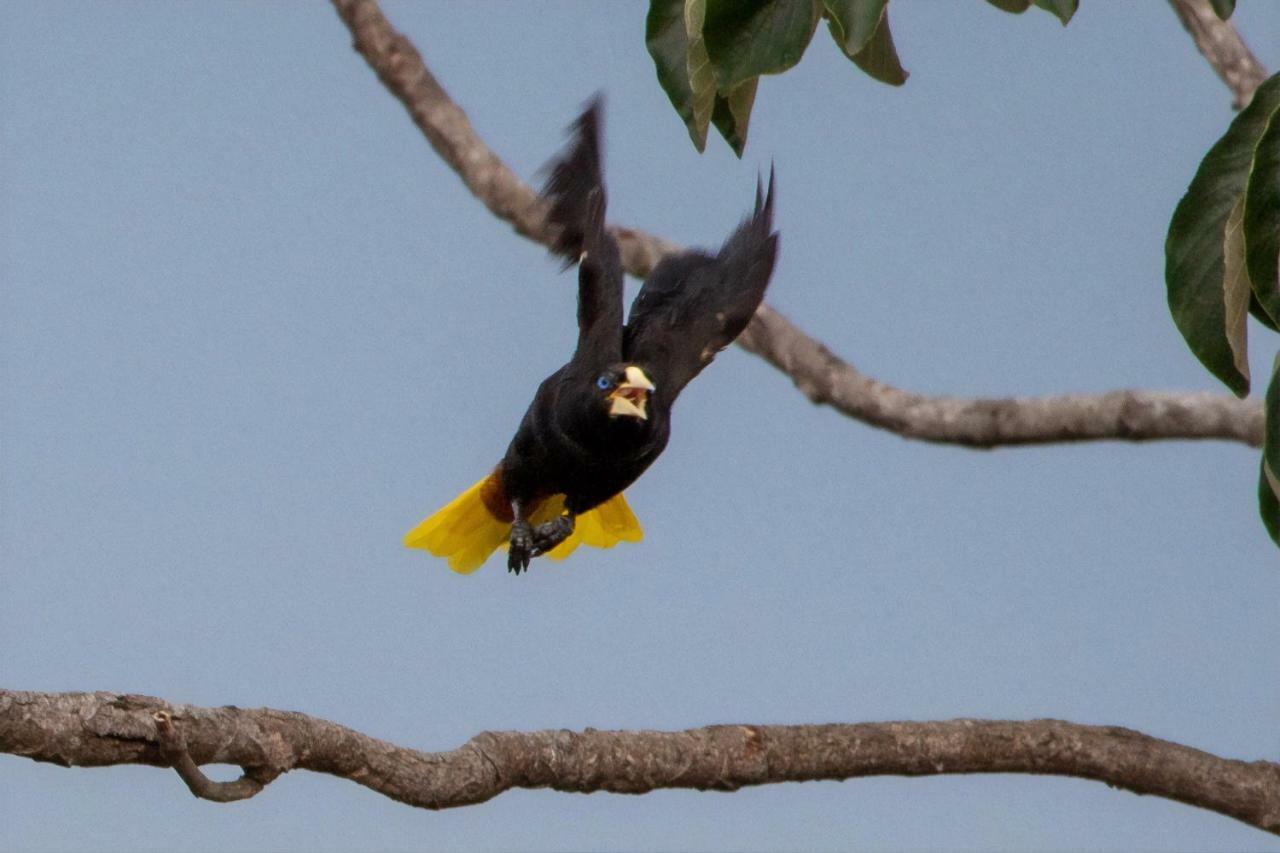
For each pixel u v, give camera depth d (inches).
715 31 297.7
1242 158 341.1
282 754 337.4
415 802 363.6
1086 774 438.0
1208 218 342.6
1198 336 344.8
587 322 416.2
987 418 612.1
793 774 416.8
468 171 602.5
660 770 398.6
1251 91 576.7
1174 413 595.8
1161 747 441.4
